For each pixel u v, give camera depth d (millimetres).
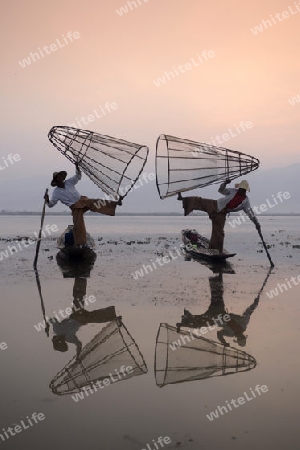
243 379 3994
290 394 3684
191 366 4320
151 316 6199
